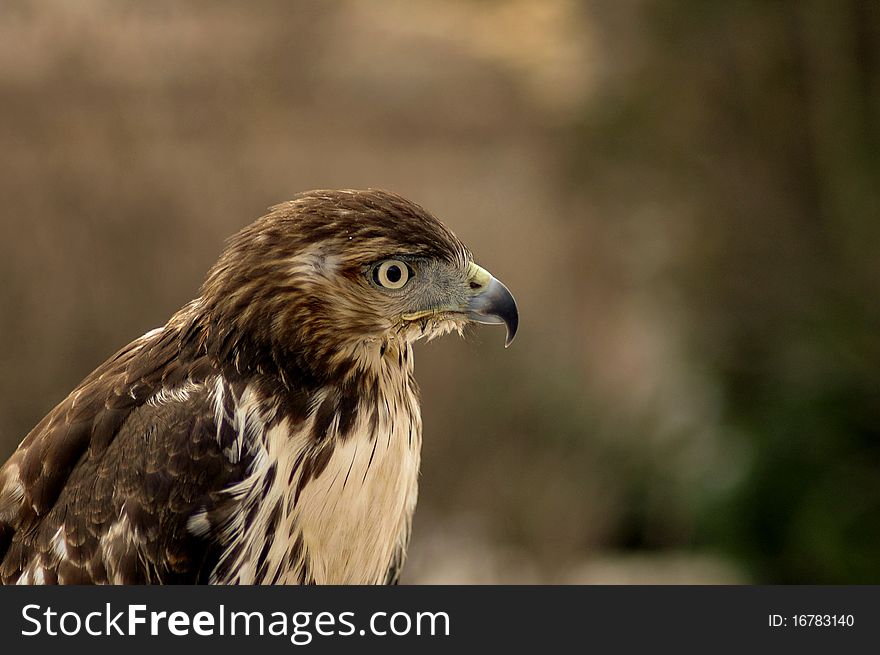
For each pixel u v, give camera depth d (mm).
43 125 14766
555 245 15125
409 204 5359
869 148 11555
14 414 13766
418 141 17125
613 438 13617
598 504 13625
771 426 12117
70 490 5234
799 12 11766
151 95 15633
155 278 14297
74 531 5152
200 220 14742
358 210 5207
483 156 16922
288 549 5133
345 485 5184
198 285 14484
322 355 5164
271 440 5059
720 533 12570
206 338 5301
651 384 13914
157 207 14578
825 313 11883
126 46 15797
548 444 13664
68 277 14070
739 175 12273
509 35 17281
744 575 12375
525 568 13500
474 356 13578
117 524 5074
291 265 5125
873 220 11547
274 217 5266
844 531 11680
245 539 5055
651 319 13945
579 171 13500
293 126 16594
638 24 12758
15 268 13945
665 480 13281
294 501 5105
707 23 12234
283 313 5137
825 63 11672
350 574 5340
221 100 16062
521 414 13602
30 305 13938
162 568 5043
